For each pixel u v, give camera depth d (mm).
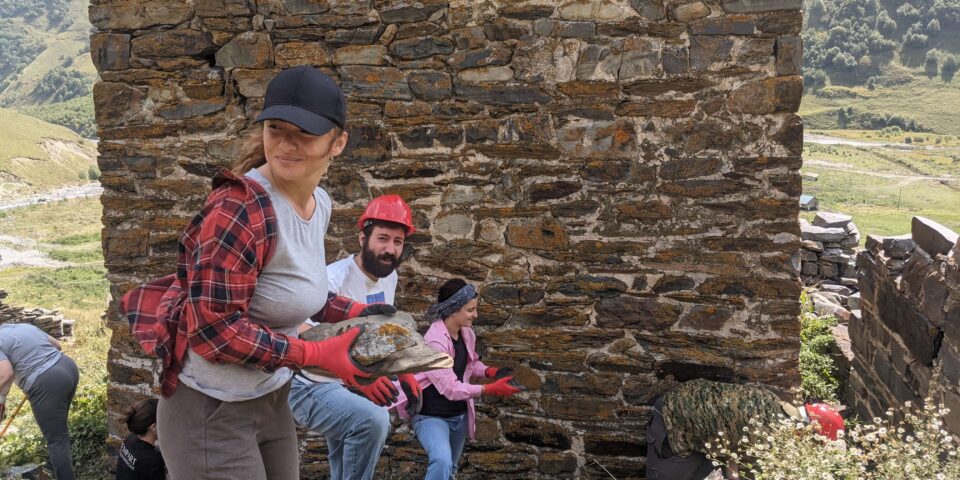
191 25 5090
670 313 4961
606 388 5102
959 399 4395
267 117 1793
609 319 5039
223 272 1766
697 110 4754
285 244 1906
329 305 2389
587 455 5180
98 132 5270
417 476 5254
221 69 5117
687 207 4852
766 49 4625
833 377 7543
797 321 4820
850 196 120312
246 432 2049
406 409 4168
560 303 5074
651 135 4820
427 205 5117
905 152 171875
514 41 4852
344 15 4965
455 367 4449
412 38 4945
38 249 74750
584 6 4762
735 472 4305
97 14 5141
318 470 5332
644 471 5121
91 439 5934
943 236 5098
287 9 5012
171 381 1979
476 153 5016
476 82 4930
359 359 1933
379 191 5137
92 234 85125
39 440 5895
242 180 1846
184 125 5191
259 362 1828
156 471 4258
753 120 4703
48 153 161625
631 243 4938
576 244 4996
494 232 5078
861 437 3945
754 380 4906
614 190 4906
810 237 10633
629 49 4758
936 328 4852
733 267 4844
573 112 4867
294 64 5062
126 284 5398
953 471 3557
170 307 1972
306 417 3564
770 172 4730
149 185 5289
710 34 4664
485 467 5312
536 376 5180
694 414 4516
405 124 5051
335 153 1953
